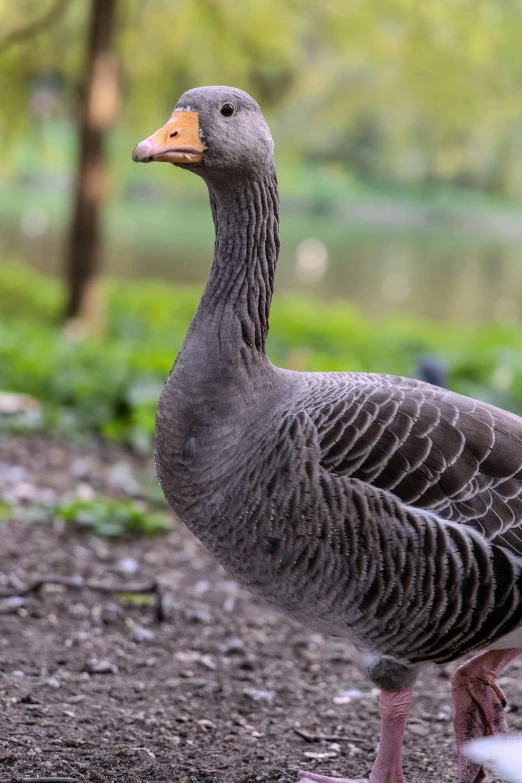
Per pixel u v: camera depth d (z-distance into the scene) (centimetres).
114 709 790
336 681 895
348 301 3881
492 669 693
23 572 1049
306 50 2739
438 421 634
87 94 2384
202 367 640
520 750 452
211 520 637
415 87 2542
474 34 2303
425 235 5944
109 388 1678
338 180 6638
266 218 662
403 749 766
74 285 2464
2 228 5041
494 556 612
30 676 834
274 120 3075
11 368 1761
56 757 689
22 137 2862
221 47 2573
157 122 2747
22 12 2566
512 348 2409
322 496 606
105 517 1198
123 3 2467
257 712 817
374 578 610
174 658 908
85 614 975
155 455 669
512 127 2919
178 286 3812
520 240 5966
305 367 1984
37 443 1505
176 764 704
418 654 642
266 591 646
